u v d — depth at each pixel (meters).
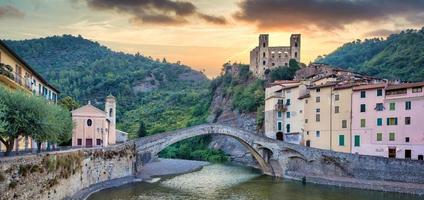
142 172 93.06
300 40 177.38
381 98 83.19
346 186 75.94
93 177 67.75
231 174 96.94
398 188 69.81
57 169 47.44
